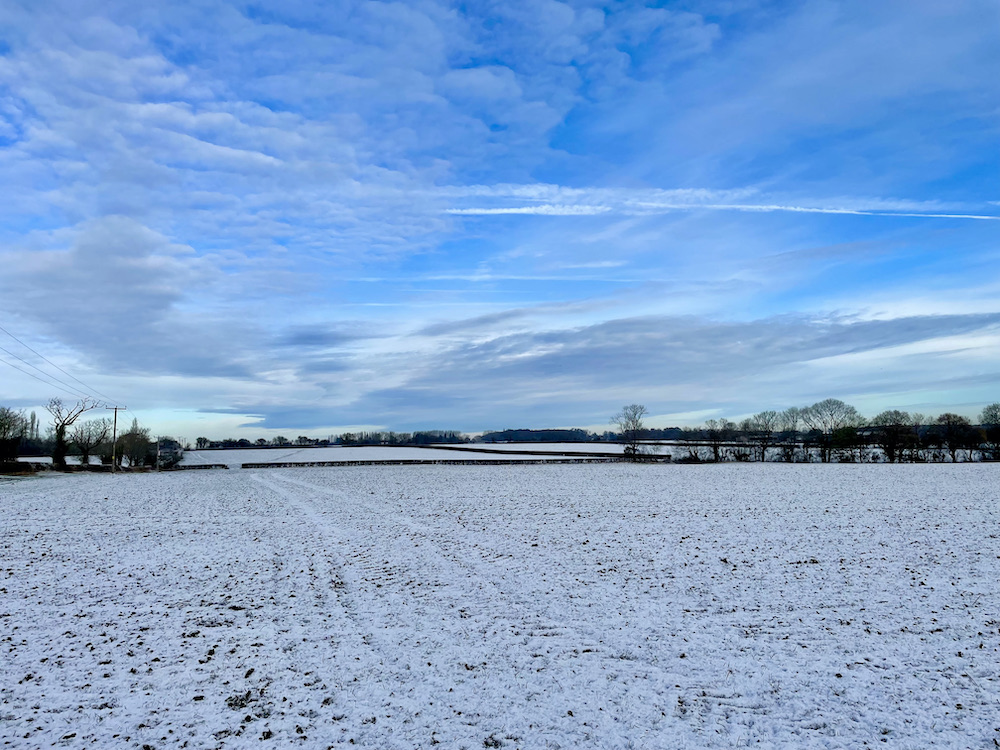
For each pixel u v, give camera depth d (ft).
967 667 30.78
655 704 27.17
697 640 35.55
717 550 60.95
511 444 481.87
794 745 23.50
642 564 55.36
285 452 420.77
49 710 26.22
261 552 62.39
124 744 23.29
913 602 41.96
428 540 68.69
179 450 326.03
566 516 87.40
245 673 30.55
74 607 42.39
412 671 30.94
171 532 75.77
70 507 103.04
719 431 329.11
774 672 30.71
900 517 79.92
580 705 27.07
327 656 32.99
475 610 41.65
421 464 235.20
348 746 23.26
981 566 51.72
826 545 62.28
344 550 63.16
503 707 26.84
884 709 26.45
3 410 253.85
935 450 246.88
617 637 36.11
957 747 23.08
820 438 294.05
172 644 34.86
